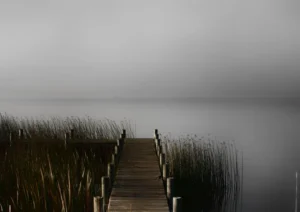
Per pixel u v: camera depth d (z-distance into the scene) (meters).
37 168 7.40
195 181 10.23
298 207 10.40
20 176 7.03
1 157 9.97
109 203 6.20
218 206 10.64
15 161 8.40
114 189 7.04
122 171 8.45
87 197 6.12
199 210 10.23
